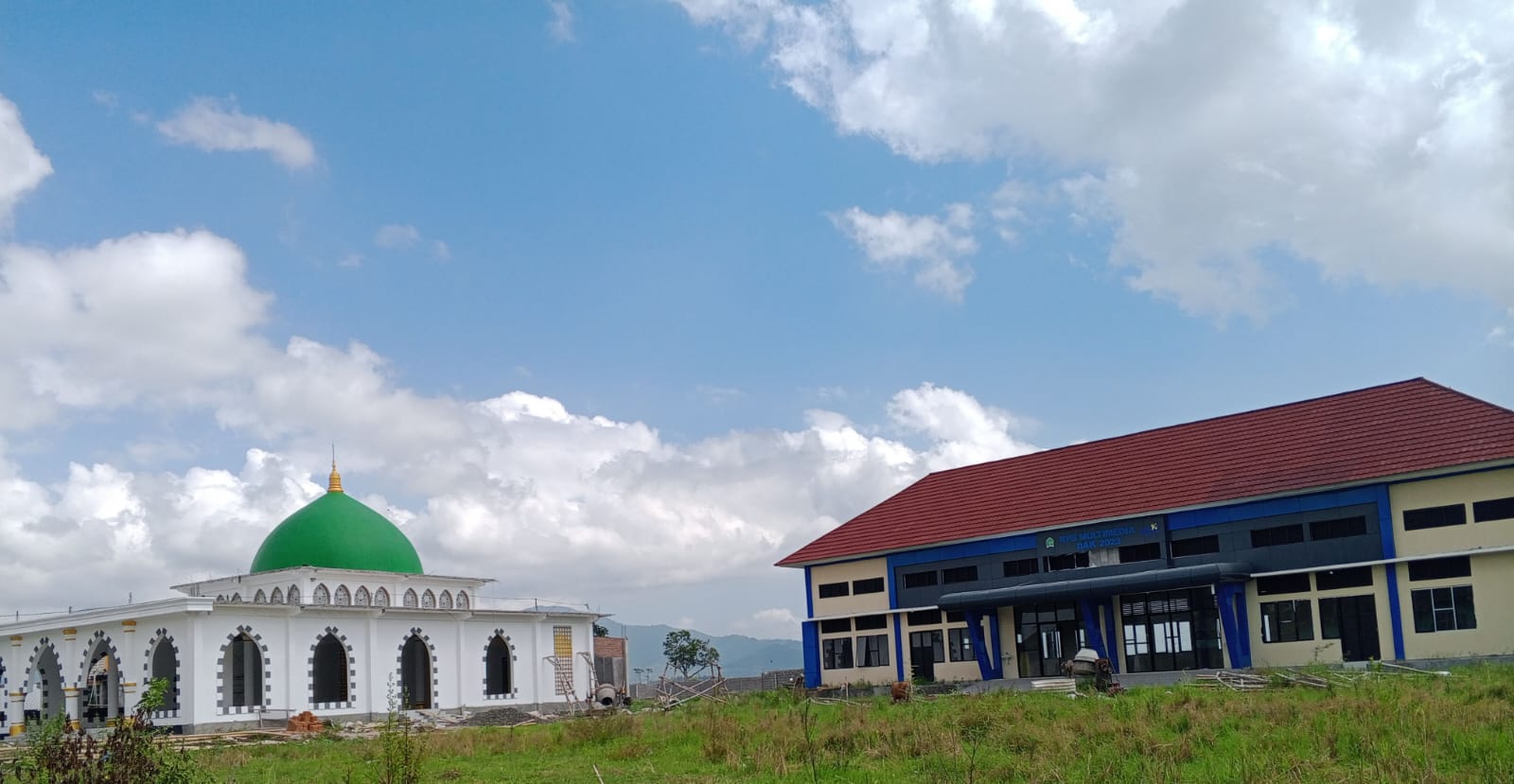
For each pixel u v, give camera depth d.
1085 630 53.53
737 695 59.44
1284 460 51.66
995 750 24.53
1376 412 51.78
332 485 72.44
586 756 30.81
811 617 65.31
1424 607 45.59
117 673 62.62
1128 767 20.73
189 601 55.91
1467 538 44.75
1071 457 62.66
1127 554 53.94
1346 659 47.31
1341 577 47.88
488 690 73.56
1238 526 50.81
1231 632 49.16
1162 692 36.69
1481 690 28.83
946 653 59.59
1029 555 57.06
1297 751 21.30
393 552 71.25
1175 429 59.78
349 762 31.39
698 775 24.42
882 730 28.08
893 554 62.09
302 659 61.19
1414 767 18.75
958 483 66.12
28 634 63.69
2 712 64.56
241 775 30.28
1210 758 21.30
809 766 23.84
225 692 59.88
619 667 90.44
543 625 75.69
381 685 64.50
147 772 18.78
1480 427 46.62
